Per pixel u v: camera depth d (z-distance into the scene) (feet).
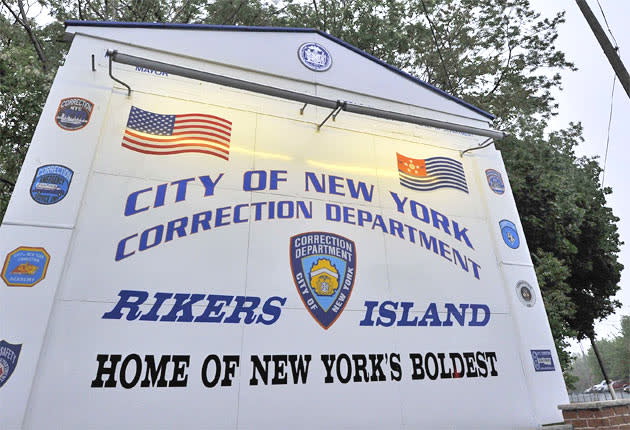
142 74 17.24
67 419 11.06
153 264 13.78
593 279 53.98
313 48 21.79
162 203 14.89
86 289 12.67
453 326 17.08
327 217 17.22
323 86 21.02
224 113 17.93
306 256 15.97
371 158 19.85
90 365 11.81
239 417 12.60
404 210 19.06
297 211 16.81
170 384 12.33
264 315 14.30
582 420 15.98
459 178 21.62
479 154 23.17
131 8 43.65
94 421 11.27
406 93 23.11
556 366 18.13
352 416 13.84
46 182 13.64
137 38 17.89
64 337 11.87
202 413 12.29
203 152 16.55
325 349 14.55
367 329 15.49
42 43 41.98
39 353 11.40
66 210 13.48
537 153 46.03
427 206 19.79
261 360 13.60
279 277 15.15
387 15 46.78
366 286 16.37
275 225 16.12
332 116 20.04
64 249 12.88
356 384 14.37
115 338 12.36
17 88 27.81
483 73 51.06
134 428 11.53
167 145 16.12
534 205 42.65
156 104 16.85
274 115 18.92
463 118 24.14
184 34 18.97
